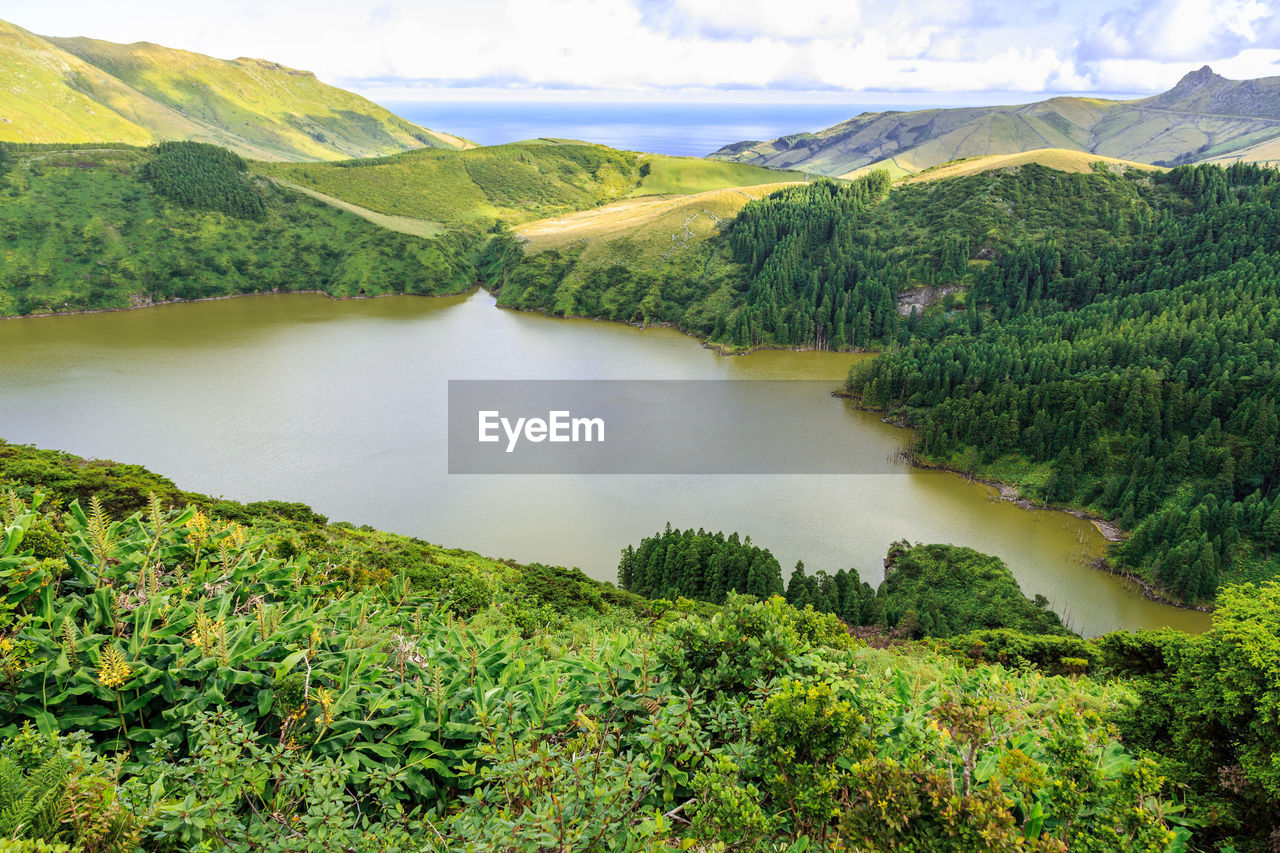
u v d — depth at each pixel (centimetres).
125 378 16950
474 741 1035
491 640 1338
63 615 1084
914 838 790
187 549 1467
